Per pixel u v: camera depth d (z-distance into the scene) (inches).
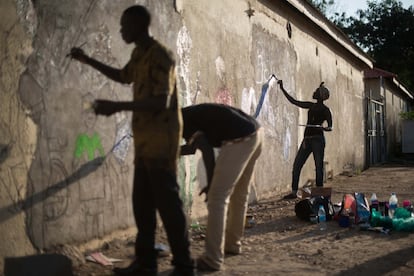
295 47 441.1
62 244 175.6
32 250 163.0
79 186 183.8
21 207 158.9
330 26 525.0
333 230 253.3
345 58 639.1
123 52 209.3
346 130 633.6
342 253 207.0
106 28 198.8
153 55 138.9
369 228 252.5
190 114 172.7
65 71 177.2
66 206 177.3
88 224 188.1
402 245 222.5
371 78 900.0
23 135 159.6
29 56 162.2
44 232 167.8
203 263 174.2
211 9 283.7
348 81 654.5
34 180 163.9
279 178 393.7
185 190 248.1
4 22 153.4
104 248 195.2
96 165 192.5
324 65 539.5
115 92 203.3
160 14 232.4
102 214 195.5
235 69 316.5
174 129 143.3
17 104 157.8
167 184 142.6
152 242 155.3
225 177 172.1
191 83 259.0
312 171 478.3
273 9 387.5
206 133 173.3
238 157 171.6
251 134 173.2
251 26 343.9
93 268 171.6
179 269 146.4
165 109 140.9
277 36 396.5
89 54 189.6
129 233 211.6
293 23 436.8
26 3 161.0
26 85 161.0
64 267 158.7
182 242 145.6
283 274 173.5
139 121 143.1
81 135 184.9
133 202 152.6
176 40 245.6
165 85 136.4
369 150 774.5
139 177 148.9
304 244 221.9
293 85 434.0
